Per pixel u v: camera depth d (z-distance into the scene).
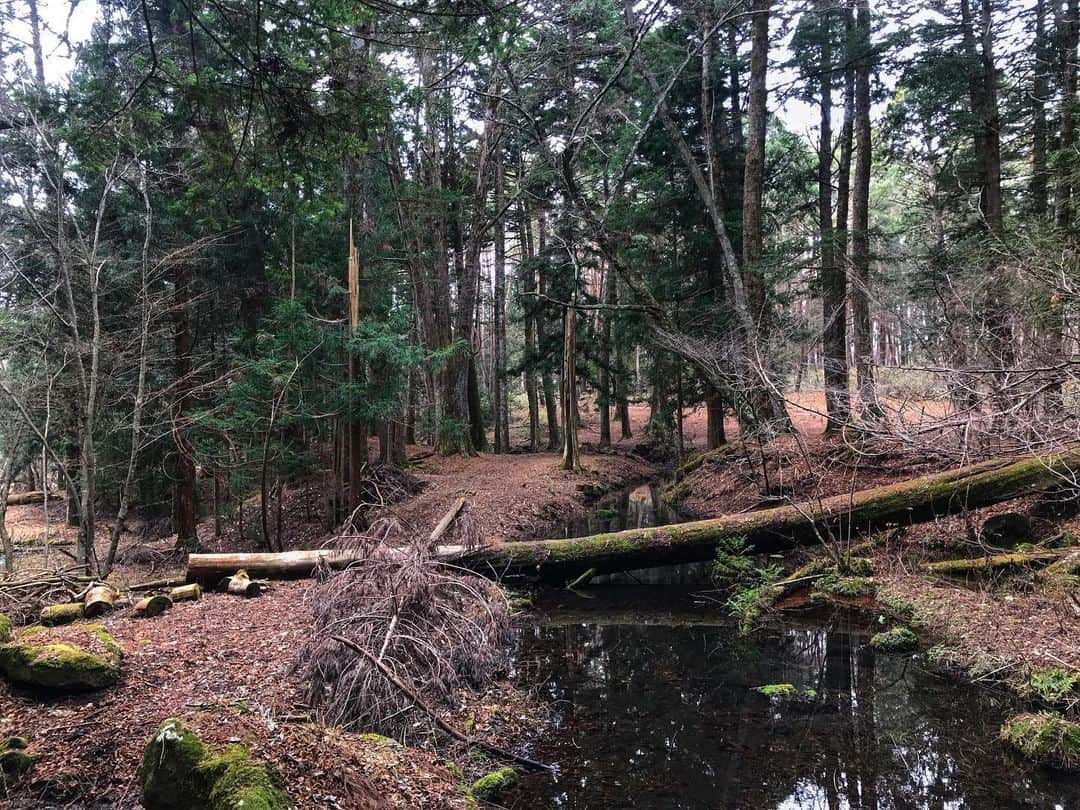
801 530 9.47
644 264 19.62
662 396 22.36
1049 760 4.44
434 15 4.16
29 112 8.27
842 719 5.27
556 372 28.09
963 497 8.70
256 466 12.69
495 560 9.62
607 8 13.02
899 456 11.75
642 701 5.70
